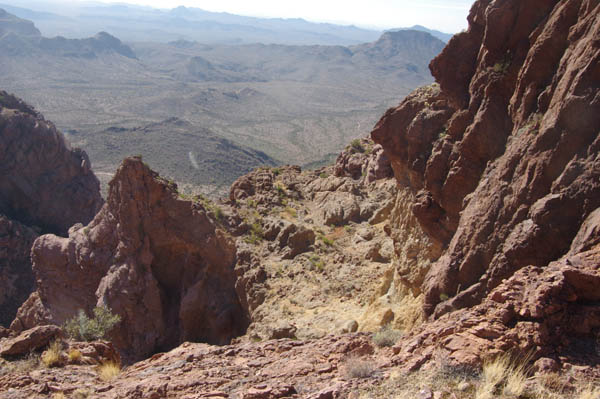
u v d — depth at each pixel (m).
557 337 9.01
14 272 73.69
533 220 13.22
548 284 9.51
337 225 39.72
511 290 10.12
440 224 19.42
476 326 9.70
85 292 36.41
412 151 21.56
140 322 32.84
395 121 22.86
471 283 14.95
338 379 10.06
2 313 70.31
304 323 26.47
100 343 15.09
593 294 9.45
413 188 21.80
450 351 9.42
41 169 88.31
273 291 30.95
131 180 34.16
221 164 185.00
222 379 10.96
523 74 15.91
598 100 12.85
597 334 8.97
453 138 19.48
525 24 17.11
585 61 13.30
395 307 21.77
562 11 15.12
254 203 42.81
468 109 18.97
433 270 16.84
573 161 12.98
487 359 8.91
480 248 14.87
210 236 34.06
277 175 51.09
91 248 36.19
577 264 10.09
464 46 19.84
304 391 9.76
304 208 43.78
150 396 10.39
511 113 16.80
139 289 33.09
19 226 76.88
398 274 22.33
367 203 40.81
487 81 18.06
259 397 9.52
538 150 13.92
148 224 34.06
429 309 16.08
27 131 87.25
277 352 12.98
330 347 12.37
